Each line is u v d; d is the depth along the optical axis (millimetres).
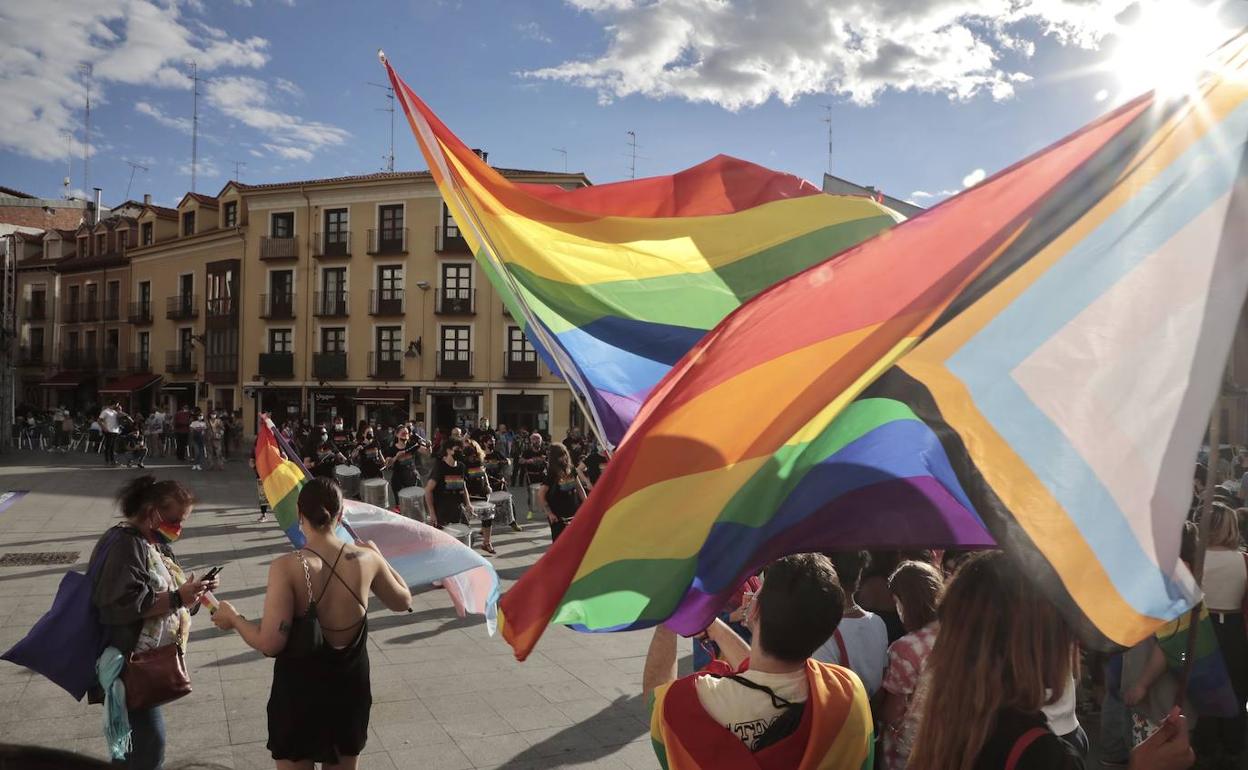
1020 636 1740
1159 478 1582
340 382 39562
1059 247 1763
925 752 1808
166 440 34844
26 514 14172
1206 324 1614
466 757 4629
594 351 3459
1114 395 1653
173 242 44188
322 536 3328
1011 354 1751
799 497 2080
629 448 1930
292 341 40531
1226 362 1577
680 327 3527
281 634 3113
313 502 3305
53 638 3383
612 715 5309
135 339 46844
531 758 4629
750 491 1933
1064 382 1696
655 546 1895
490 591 5320
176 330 44875
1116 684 4348
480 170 3814
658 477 1916
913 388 1804
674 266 3701
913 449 2240
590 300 3594
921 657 2645
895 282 1840
